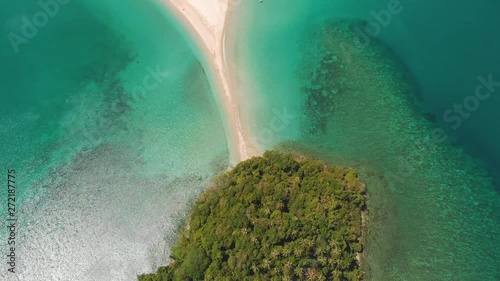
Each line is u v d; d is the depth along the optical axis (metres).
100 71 49.16
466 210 44.59
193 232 40.72
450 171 45.94
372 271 41.69
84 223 43.72
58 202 44.56
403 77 49.09
